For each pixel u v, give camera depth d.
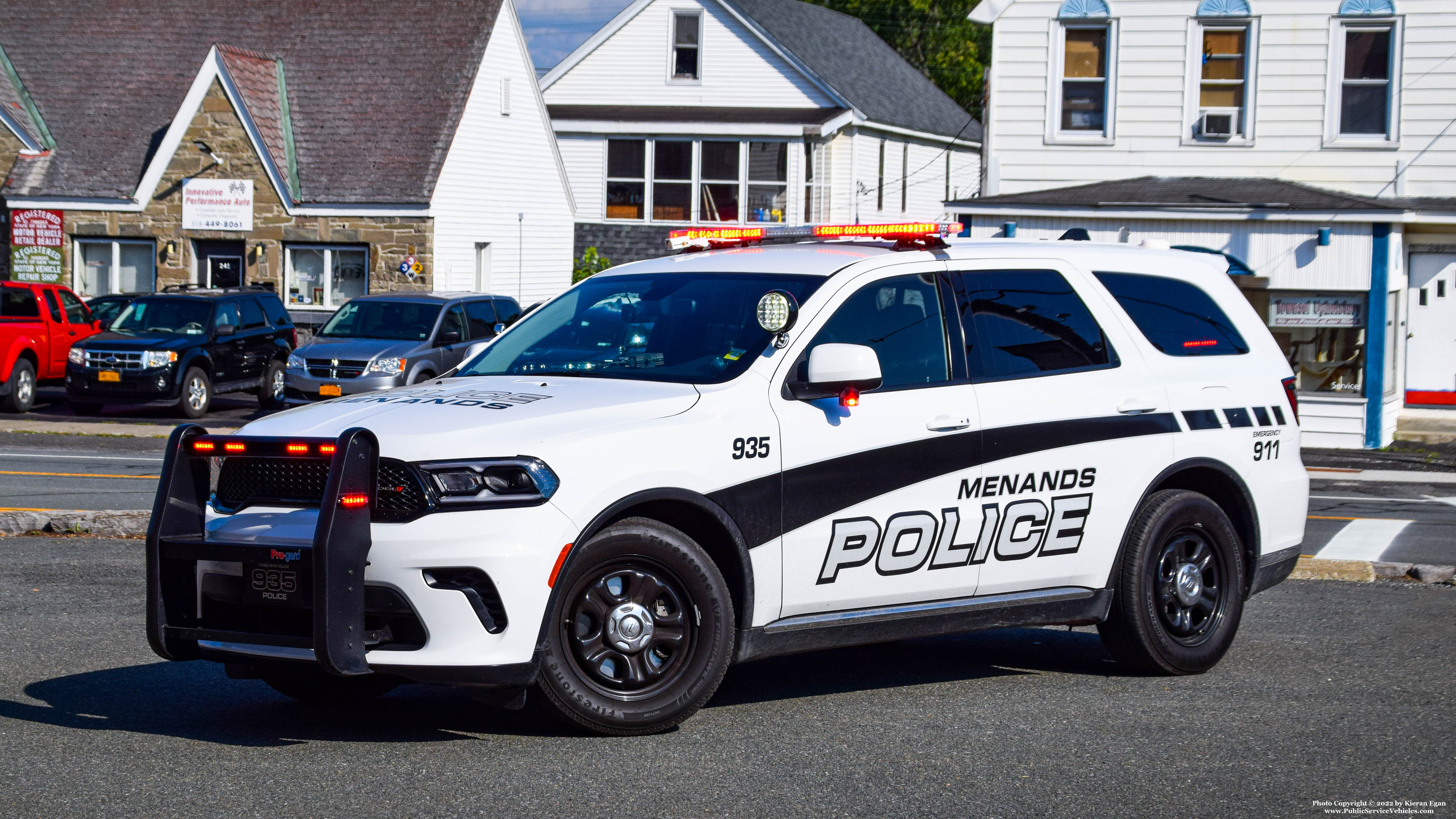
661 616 5.51
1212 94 21.56
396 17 32.78
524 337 6.53
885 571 6.00
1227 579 6.98
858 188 38.16
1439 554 10.61
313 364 19.83
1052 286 6.70
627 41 37.88
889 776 5.16
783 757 5.38
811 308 5.96
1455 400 21.73
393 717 5.89
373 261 29.83
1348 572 9.62
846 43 42.50
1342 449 20.17
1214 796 5.00
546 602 5.14
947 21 57.88
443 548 5.00
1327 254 20.00
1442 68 20.73
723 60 37.59
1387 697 6.46
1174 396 6.85
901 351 6.14
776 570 5.72
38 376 23.08
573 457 5.24
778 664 7.07
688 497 5.47
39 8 34.00
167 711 5.95
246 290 24.38
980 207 21.20
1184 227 20.45
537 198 34.81
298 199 29.77
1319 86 21.17
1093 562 6.56
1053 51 21.81
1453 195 20.86
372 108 31.19
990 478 6.22
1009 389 6.34
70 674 6.51
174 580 5.27
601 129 36.78
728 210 36.94
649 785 4.99
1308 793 5.05
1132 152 21.78
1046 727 5.88
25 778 4.97
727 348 5.93
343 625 4.91
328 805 4.72
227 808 4.68
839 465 5.84
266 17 33.25
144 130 31.56
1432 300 21.56
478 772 5.11
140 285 30.84
